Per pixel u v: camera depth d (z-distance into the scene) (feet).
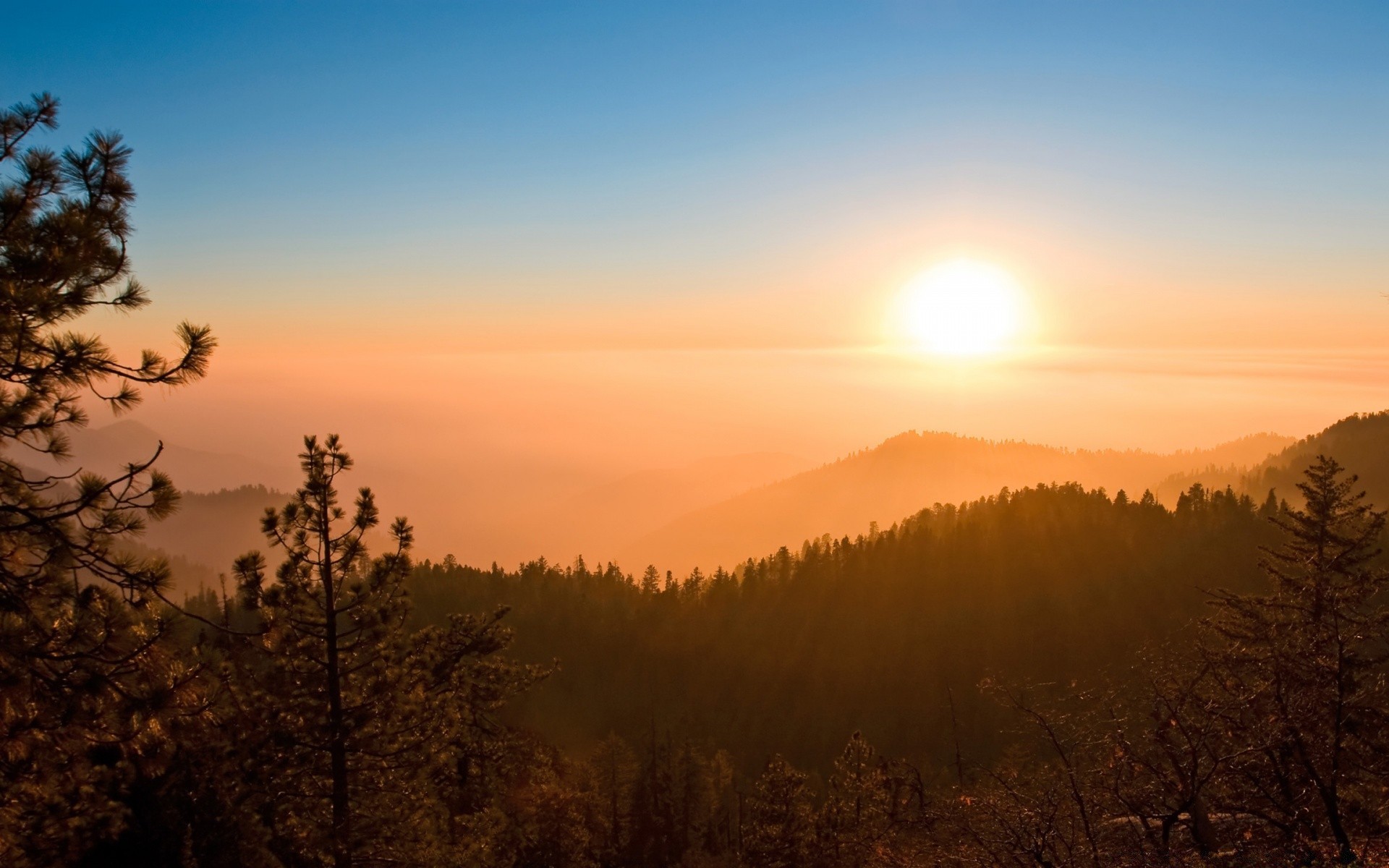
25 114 30.40
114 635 26.99
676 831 194.08
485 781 75.77
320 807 52.90
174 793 37.70
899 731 388.78
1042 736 43.96
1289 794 43.91
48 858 30.12
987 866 35.22
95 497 27.17
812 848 91.61
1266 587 403.95
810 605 504.02
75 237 28.86
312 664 51.98
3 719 26.27
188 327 29.99
